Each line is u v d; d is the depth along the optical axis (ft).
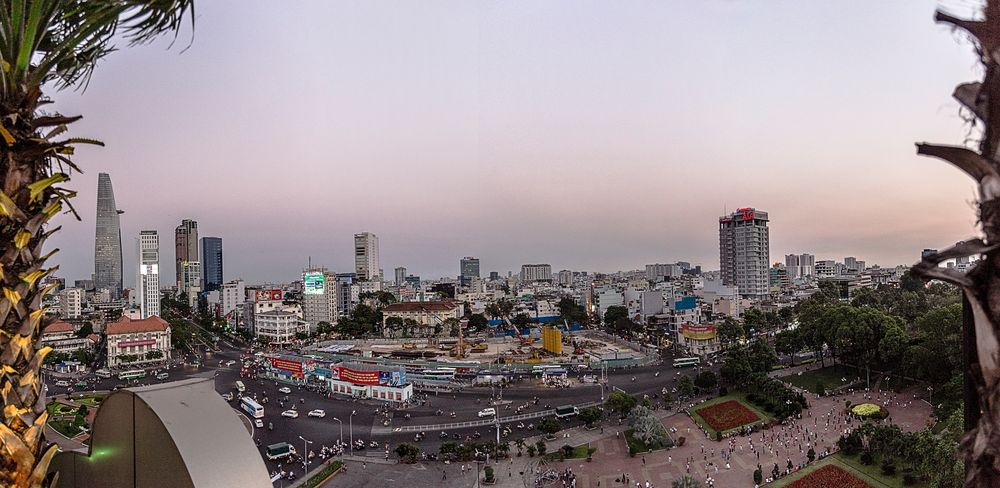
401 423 263.08
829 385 283.18
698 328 424.46
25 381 22.56
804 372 313.53
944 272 15.55
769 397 256.11
